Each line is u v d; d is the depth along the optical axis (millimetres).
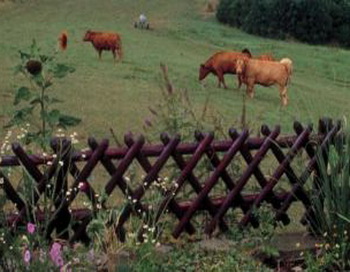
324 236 6543
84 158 6082
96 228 5676
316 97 24828
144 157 6273
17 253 4887
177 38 41469
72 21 45250
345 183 6430
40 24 41094
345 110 22016
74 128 14047
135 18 49406
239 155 6961
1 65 22203
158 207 6227
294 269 6309
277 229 6988
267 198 6852
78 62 25578
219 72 23203
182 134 7051
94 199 6133
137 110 17094
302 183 6867
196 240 6531
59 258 4719
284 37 49000
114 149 6191
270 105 21344
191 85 22859
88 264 5445
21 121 6883
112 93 19406
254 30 49125
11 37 31750
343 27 50531
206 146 6457
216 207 6633
